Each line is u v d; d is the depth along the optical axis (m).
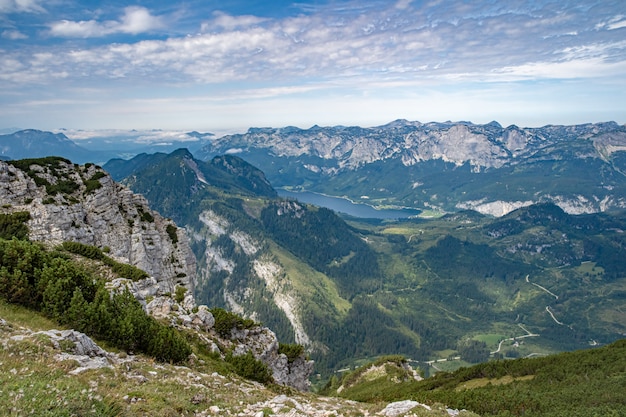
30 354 26.34
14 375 22.20
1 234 66.62
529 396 77.38
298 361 81.38
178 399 27.14
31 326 34.19
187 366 42.34
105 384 25.62
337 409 34.09
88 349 31.67
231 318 67.19
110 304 41.09
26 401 18.94
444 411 31.41
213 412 27.11
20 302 38.47
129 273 63.56
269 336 73.31
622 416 61.03
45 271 40.25
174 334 43.28
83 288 42.31
